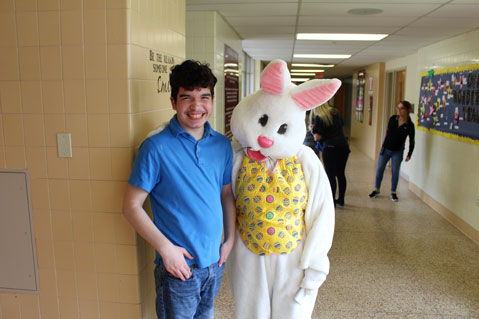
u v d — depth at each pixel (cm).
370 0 318
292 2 334
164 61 217
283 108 161
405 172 695
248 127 166
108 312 197
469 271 329
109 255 191
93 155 183
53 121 183
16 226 195
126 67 175
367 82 1034
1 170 191
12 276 201
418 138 586
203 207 159
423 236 410
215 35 389
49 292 200
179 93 155
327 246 175
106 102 178
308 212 176
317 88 157
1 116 187
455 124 448
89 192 187
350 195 577
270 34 521
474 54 411
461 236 411
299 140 166
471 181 405
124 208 157
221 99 429
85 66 177
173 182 156
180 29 242
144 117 194
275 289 178
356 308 271
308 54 762
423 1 315
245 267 177
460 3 318
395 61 815
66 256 195
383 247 379
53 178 188
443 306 275
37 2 176
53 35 177
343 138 497
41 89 182
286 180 171
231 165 176
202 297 175
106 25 173
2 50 182
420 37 493
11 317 205
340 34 501
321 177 175
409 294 290
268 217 169
